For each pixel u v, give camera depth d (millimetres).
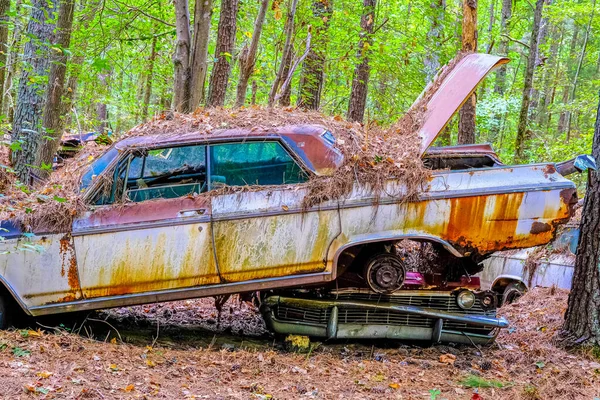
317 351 5352
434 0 13656
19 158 9117
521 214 5105
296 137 5293
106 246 5086
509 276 8664
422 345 5766
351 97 14398
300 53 14055
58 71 8961
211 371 4508
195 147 5281
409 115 6129
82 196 5160
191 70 8727
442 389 4371
